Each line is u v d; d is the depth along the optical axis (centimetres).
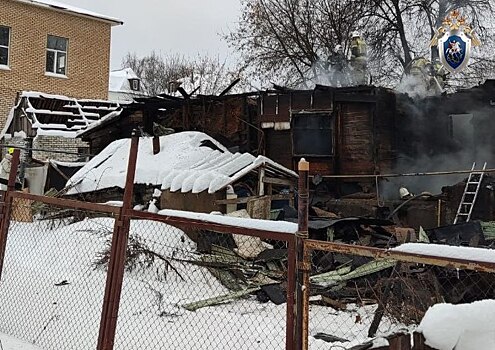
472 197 1257
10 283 748
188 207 1149
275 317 662
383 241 955
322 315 692
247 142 1568
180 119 1697
